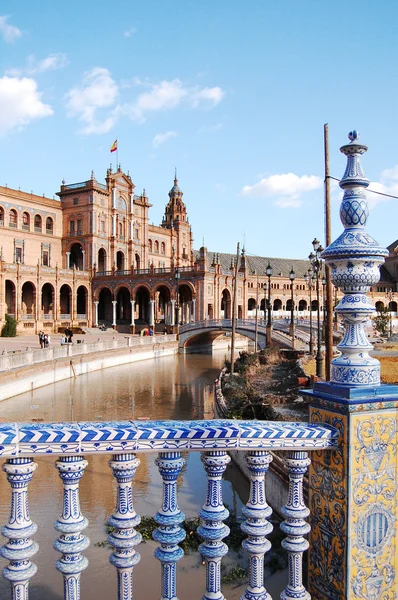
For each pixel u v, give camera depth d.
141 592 9.53
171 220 117.38
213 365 60.66
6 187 79.62
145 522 12.70
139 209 100.00
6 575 3.44
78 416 30.39
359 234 4.48
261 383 35.28
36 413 30.45
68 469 3.47
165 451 3.66
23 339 63.75
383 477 4.14
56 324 77.56
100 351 53.44
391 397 4.15
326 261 4.62
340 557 4.07
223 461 3.79
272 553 11.10
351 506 4.02
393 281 126.81
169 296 86.69
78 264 90.94
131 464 3.61
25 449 3.38
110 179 90.75
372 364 4.26
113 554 3.68
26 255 82.88
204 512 3.79
